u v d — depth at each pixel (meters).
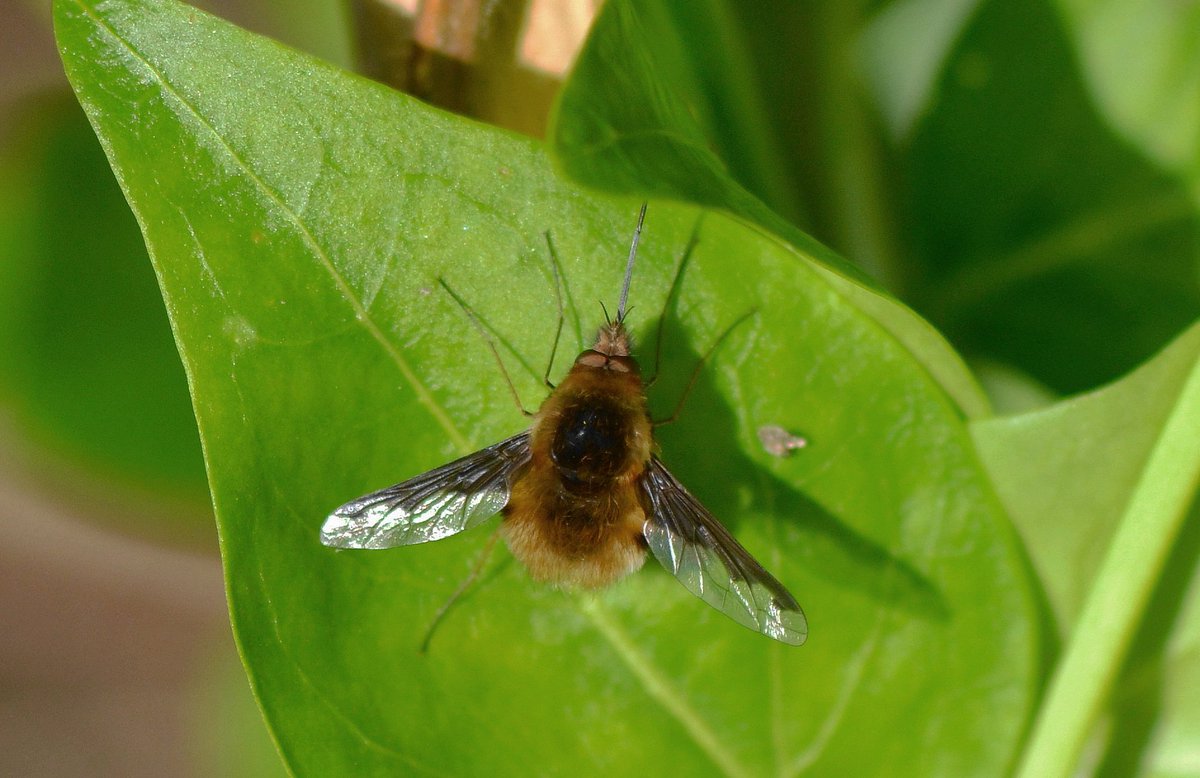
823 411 0.21
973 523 0.21
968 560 0.21
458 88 0.21
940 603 0.21
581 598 0.21
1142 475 0.21
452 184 0.21
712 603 0.21
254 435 0.21
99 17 0.20
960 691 0.21
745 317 0.21
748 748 0.21
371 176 0.21
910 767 0.21
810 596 0.21
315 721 0.21
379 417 0.21
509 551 0.21
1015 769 0.21
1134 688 0.22
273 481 0.21
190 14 0.20
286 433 0.21
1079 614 0.21
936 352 0.21
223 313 0.21
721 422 0.21
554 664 0.21
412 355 0.21
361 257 0.21
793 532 0.21
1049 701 0.21
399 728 0.21
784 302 0.21
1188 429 0.21
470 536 0.21
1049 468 0.21
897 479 0.21
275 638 0.21
